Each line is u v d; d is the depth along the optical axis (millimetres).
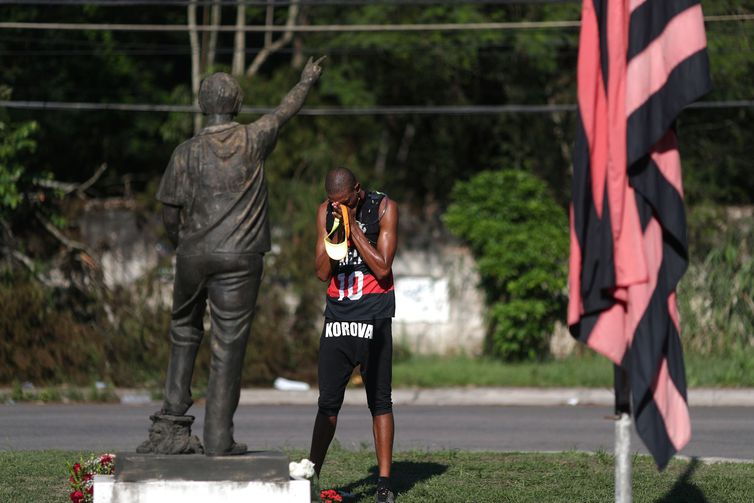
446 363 53844
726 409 42031
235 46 70000
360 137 67125
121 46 66375
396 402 45625
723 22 57750
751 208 56688
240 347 16609
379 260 19859
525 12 61938
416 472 23953
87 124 69125
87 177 71188
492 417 38625
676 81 14312
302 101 17688
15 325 47719
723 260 54531
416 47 59281
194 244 16562
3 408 41656
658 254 14570
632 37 14594
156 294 50438
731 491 21812
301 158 56625
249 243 16594
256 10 67312
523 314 52812
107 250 52625
